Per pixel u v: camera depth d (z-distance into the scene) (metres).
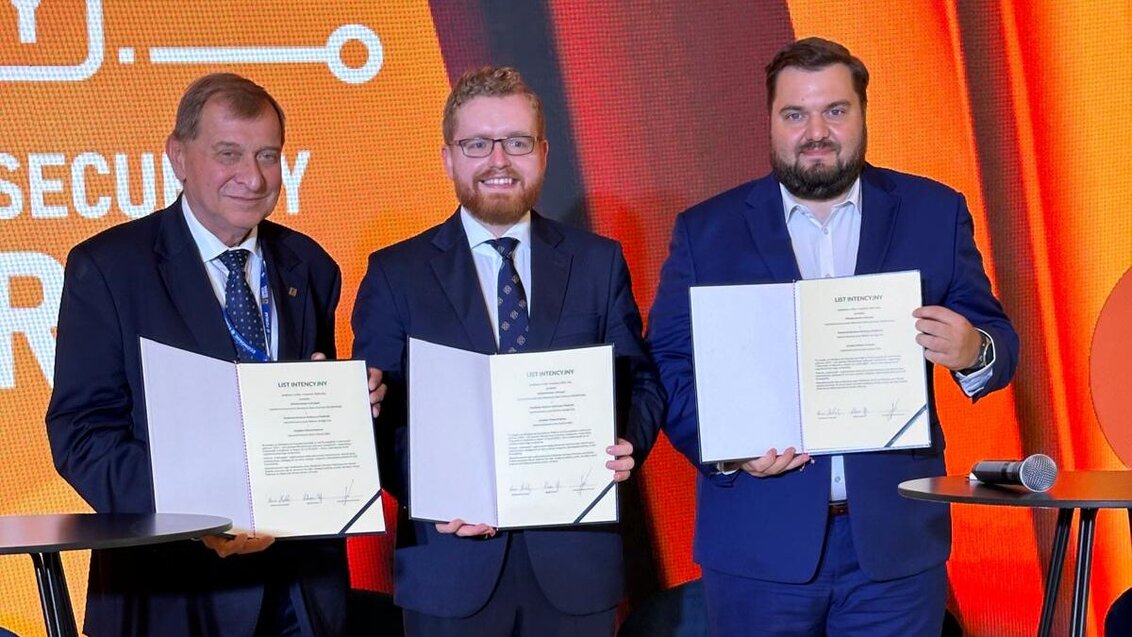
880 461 2.26
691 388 2.32
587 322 2.24
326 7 3.05
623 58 3.12
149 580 2.08
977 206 3.19
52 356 2.98
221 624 2.10
